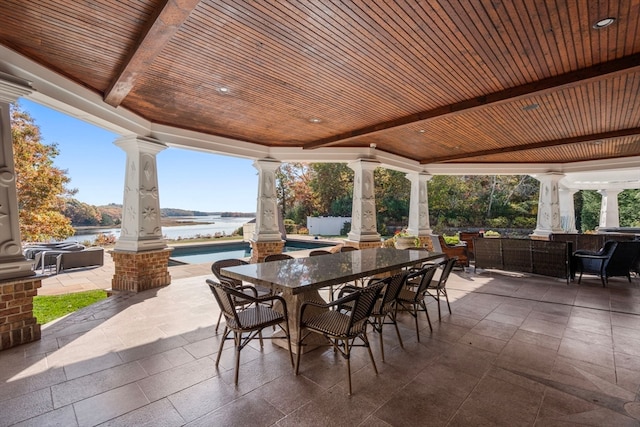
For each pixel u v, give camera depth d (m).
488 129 5.69
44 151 8.84
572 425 1.78
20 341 2.87
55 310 4.23
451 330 3.28
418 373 2.39
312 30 2.65
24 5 2.27
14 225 2.90
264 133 6.09
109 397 2.05
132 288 4.83
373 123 5.37
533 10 2.38
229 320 2.42
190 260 10.53
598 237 7.30
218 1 2.27
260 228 7.04
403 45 2.89
